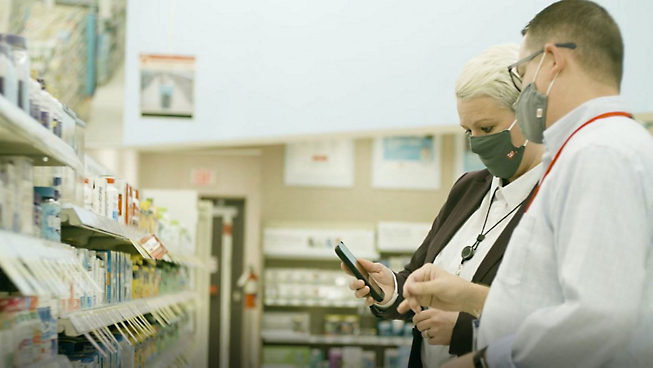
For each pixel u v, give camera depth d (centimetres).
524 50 176
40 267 172
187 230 596
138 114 591
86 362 240
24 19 615
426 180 959
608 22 166
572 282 142
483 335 161
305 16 568
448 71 521
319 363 916
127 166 978
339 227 937
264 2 579
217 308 1092
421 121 527
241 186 1075
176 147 611
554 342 142
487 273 210
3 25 610
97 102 610
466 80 218
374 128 539
